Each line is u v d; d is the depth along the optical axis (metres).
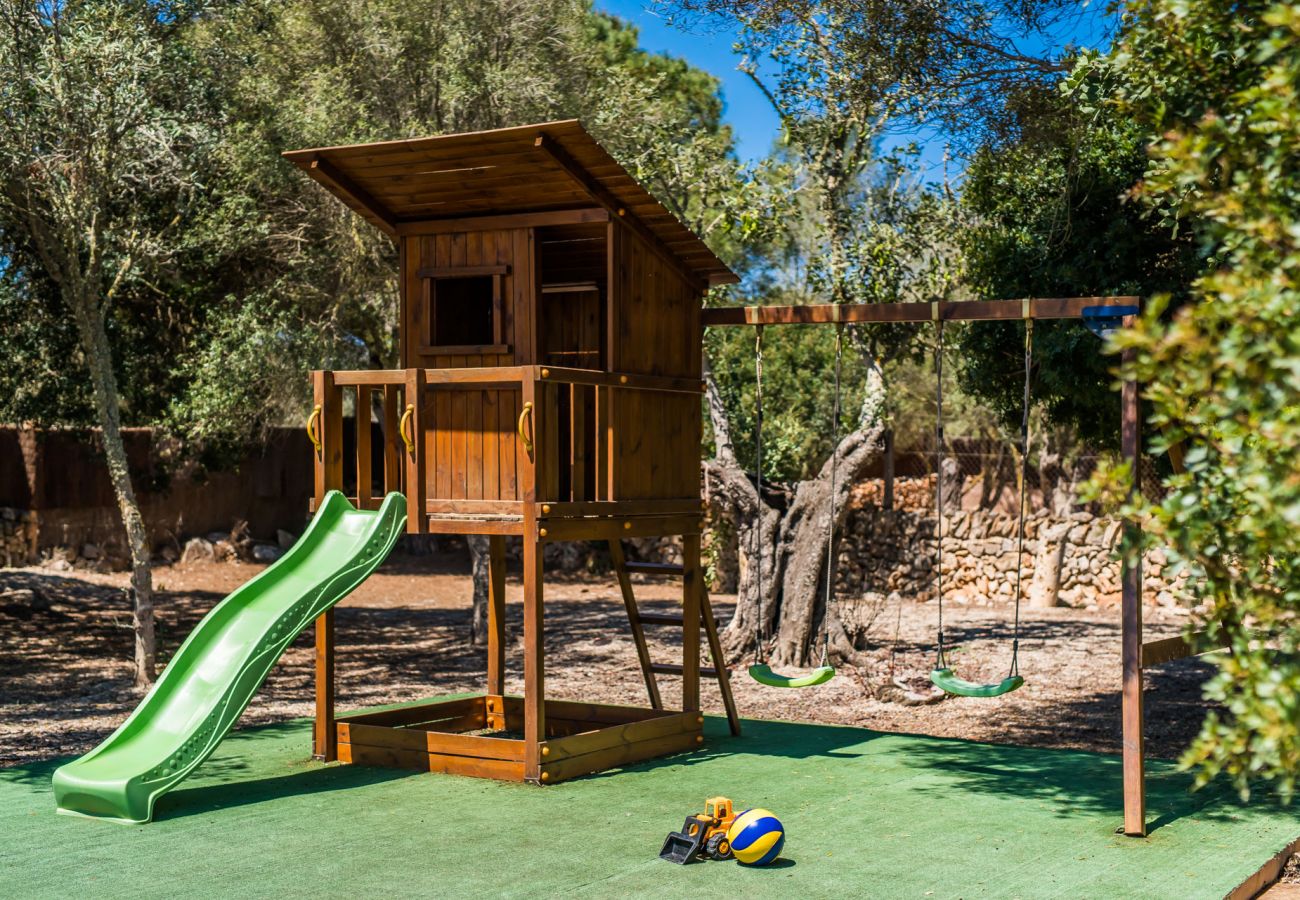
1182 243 8.41
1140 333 2.58
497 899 4.48
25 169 9.77
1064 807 5.98
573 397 6.72
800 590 11.20
